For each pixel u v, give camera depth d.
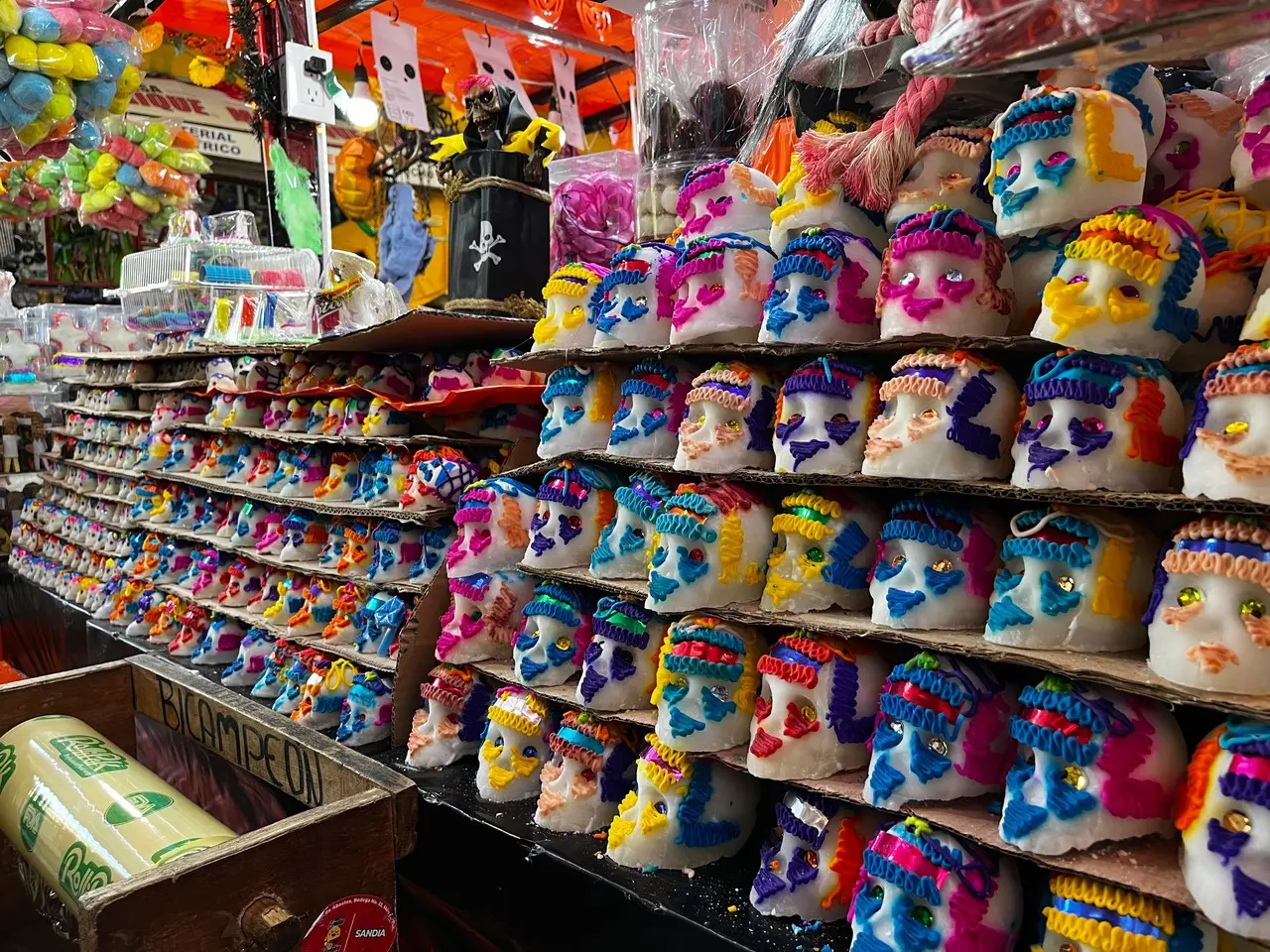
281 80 3.89
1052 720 1.33
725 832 1.86
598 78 5.16
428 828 2.24
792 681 1.63
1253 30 0.96
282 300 3.46
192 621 3.56
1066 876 1.33
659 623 2.02
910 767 1.49
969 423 1.47
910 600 1.53
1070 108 1.32
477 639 2.37
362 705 2.63
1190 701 1.19
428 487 2.56
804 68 1.97
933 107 1.58
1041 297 1.51
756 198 1.89
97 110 2.93
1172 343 1.32
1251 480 1.15
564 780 2.05
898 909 1.43
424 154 5.20
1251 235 1.37
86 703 2.04
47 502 5.27
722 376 1.82
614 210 2.83
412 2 4.42
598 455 2.07
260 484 3.34
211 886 1.27
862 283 1.65
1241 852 1.13
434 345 2.82
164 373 4.25
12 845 1.79
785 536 1.77
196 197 4.83
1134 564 1.38
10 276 5.87
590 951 1.84
